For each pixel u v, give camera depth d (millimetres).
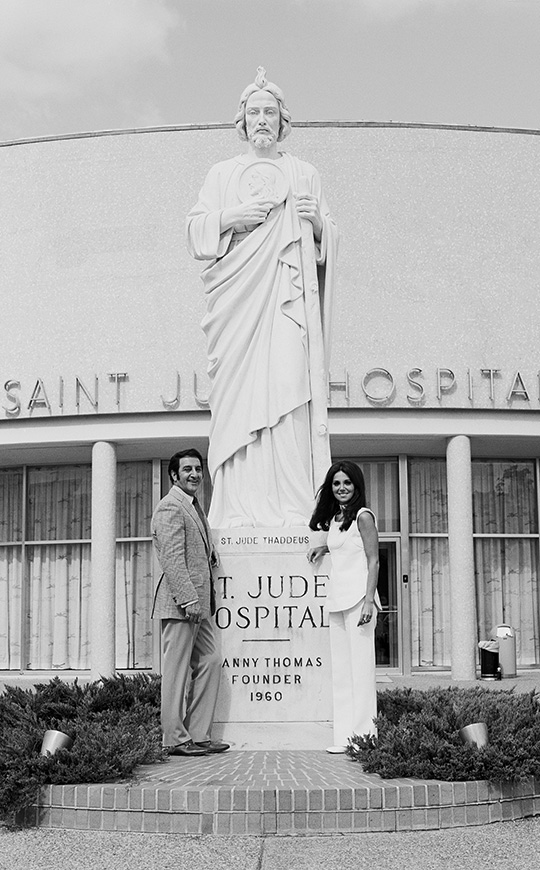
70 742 7016
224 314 8633
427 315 18469
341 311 18422
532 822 6512
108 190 19016
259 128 8914
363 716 7578
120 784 6426
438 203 18812
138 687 9750
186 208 18844
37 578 21047
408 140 18953
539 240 18828
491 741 7016
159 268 18672
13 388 18703
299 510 8344
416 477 20609
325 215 8992
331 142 18953
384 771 6578
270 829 6152
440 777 6547
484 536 20672
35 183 19250
